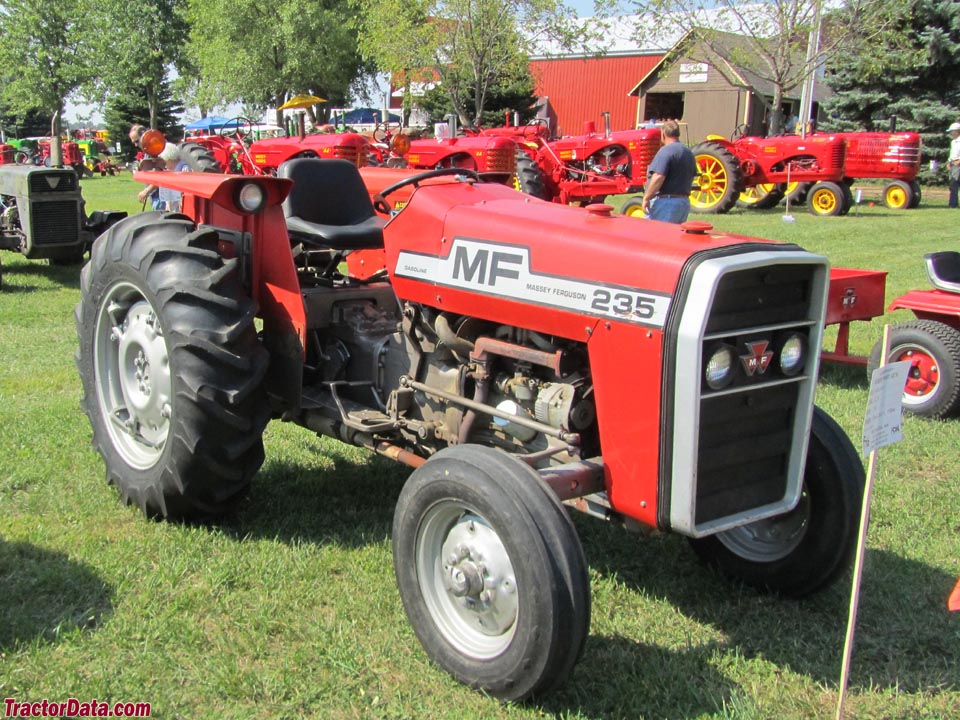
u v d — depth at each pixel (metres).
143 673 2.62
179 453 3.38
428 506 2.68
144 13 34.03
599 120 35.66
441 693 2.60
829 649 2.91
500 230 3.00
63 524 3.56
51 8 32.06
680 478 2.56
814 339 2.78
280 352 3.68
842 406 5.38
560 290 2.79
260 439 3.54
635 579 3.35
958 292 5.30
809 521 3.13
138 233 3.70
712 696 2.62
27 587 3.04
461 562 2.67
